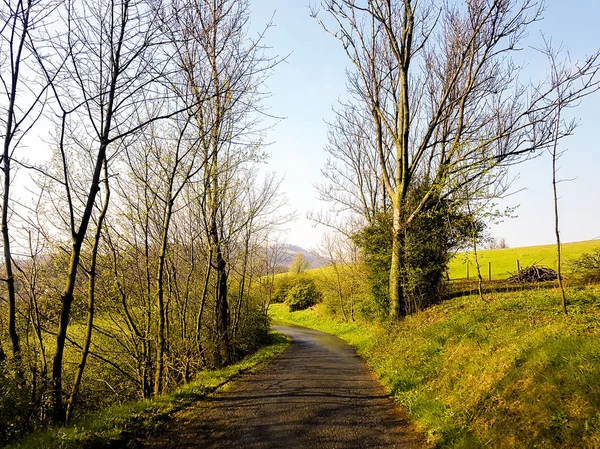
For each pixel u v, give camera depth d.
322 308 44.50
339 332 31.84
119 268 12.23
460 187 16.47
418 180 22.59
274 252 24.78
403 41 18.08
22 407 6.95
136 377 13.36
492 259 42.34
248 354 19.06
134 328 11.60
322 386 10.46
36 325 8.99
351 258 35.03
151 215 13.52
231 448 6.03
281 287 59.88
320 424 7.16
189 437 6.51
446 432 6.16
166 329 13.12
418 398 8.14
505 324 9.36
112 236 11.89
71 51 7.96
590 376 5.10
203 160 12.91
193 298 16.77
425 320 15.09
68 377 11.97
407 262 18.88
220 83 12.73
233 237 16.31
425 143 18.30
